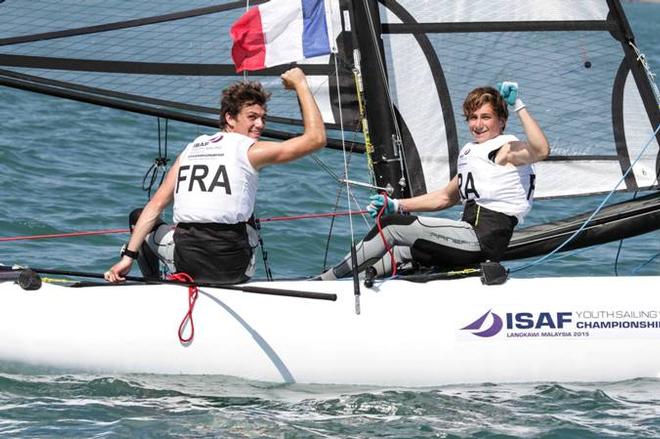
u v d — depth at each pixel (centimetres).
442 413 1694
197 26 2073
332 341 1820
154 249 1894
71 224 2983
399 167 2112
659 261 2791
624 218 2034
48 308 1825
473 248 1892
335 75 2091
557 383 1841
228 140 1819
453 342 1831
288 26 1992
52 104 4697
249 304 1831
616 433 1606
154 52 2075
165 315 1822
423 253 1903
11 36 2053
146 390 1775
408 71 2148
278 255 2778
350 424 1641
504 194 1895
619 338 1848
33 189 3297
